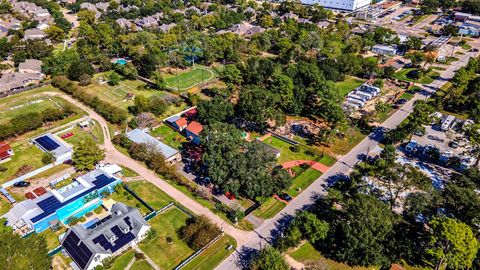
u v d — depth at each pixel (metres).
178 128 132.38
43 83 169.88
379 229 77.12
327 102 129.12
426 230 87.81
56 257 80.88
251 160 95.19
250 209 95.50
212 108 127.38
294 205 97.62
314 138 128.75
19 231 88.00
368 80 178.12
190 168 112.69
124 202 98.06
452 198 82.31
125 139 121.62
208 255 82.56
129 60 196.50
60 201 93.69
